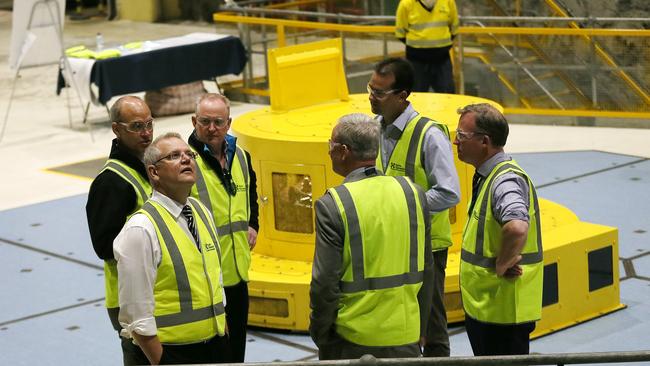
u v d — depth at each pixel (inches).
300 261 355.3
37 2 643.5
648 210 455.8
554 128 628.4
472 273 248.7
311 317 217.0
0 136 671.8
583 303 342.6
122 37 1096.2
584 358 184.7
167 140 217.8
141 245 212.7
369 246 213.6
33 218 493.0
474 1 761.0
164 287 218.8
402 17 612.4
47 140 655.8
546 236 344.5
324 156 340.5
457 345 323.6
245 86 749.9
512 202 236.2
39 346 341.4
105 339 345.4
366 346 217.6
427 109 377.1
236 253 281.3
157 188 219.5
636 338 325.7
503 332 249.4
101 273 413.1
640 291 365.1
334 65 396.5
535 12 736.3
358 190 214.8
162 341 220.4
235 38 725.3
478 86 655.8
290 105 386.3
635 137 593.9
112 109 246.2
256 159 354.3
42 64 659.4
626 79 614.5
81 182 555.2
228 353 233.6
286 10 723.4
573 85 628.4
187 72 697.0
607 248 347.3
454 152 346.3
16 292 394.3
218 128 273.1
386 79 271.4
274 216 355.9
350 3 780.6
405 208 217.9
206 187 275.6
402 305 218.4
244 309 287.1
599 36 613.9
